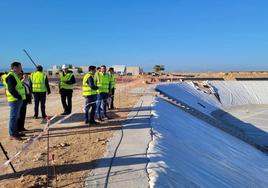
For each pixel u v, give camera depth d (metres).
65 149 9.94
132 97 28.09
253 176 13.97
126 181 7.29
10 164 7.84
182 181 8.45
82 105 22.70
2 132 12.83
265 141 33.94
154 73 106.31
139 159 8.86
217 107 52.84
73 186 7.00
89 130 12.47
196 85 58.34
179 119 20.73
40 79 15.41
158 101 24.00
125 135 11.78
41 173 7.83
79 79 68.81
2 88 39.97
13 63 11.32
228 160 14.78
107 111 18.22
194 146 14.16
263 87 66.50
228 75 105.94
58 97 30.42
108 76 15.53
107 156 9.09
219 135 22.28
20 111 12.31
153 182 7.27
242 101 60.44
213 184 10.01
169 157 9.80
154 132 12.55
